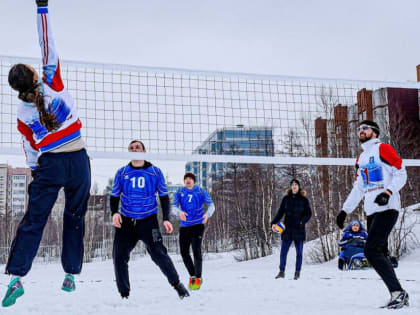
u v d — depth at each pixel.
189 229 6.97
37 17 3.43
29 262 3.45
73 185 3.63
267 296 5.59
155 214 5.12
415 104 30.78
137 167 5.11
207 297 5.40
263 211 27.47
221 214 35.97
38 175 3.53
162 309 4.46
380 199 4.50
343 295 5.59
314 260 16.88
